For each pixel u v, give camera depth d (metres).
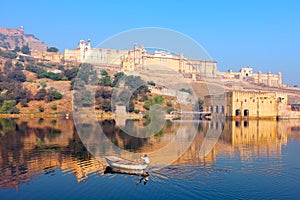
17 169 25.47
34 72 134.00
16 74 118.81
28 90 105.12
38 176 23.38
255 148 36.12
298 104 123.81
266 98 100.38
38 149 34.09
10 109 92.25
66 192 19.92
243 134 51.62
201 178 22.34
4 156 30.47
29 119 81.44
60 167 25.92
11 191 20.27
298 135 50.88
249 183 21.42
